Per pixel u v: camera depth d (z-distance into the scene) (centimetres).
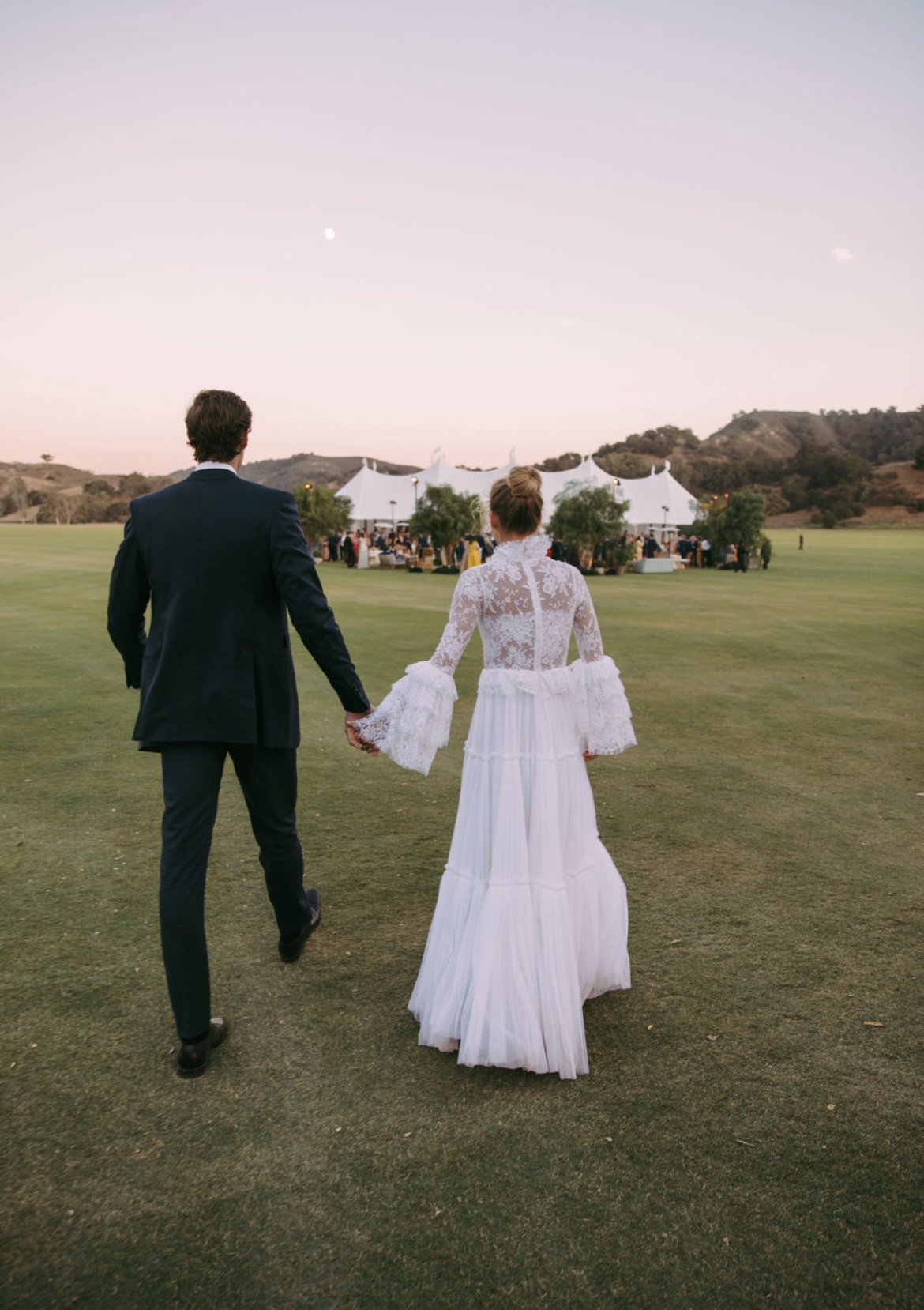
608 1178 201
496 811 246
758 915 344
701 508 3506
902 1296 170
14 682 838
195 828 239
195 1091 232
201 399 246
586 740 266
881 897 362
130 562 248
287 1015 270
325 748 603
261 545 240
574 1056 237
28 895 356
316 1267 176
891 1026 265
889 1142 214
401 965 302
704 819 461
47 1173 202
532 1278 174
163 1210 191
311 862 395
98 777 526
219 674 239
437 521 2766
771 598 1872
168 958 234
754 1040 258
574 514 2852
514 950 241
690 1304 168
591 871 267
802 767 564
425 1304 168
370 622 1357
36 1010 270
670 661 1003
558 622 249
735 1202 194
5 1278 173
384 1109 226
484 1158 207
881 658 1038
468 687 820
